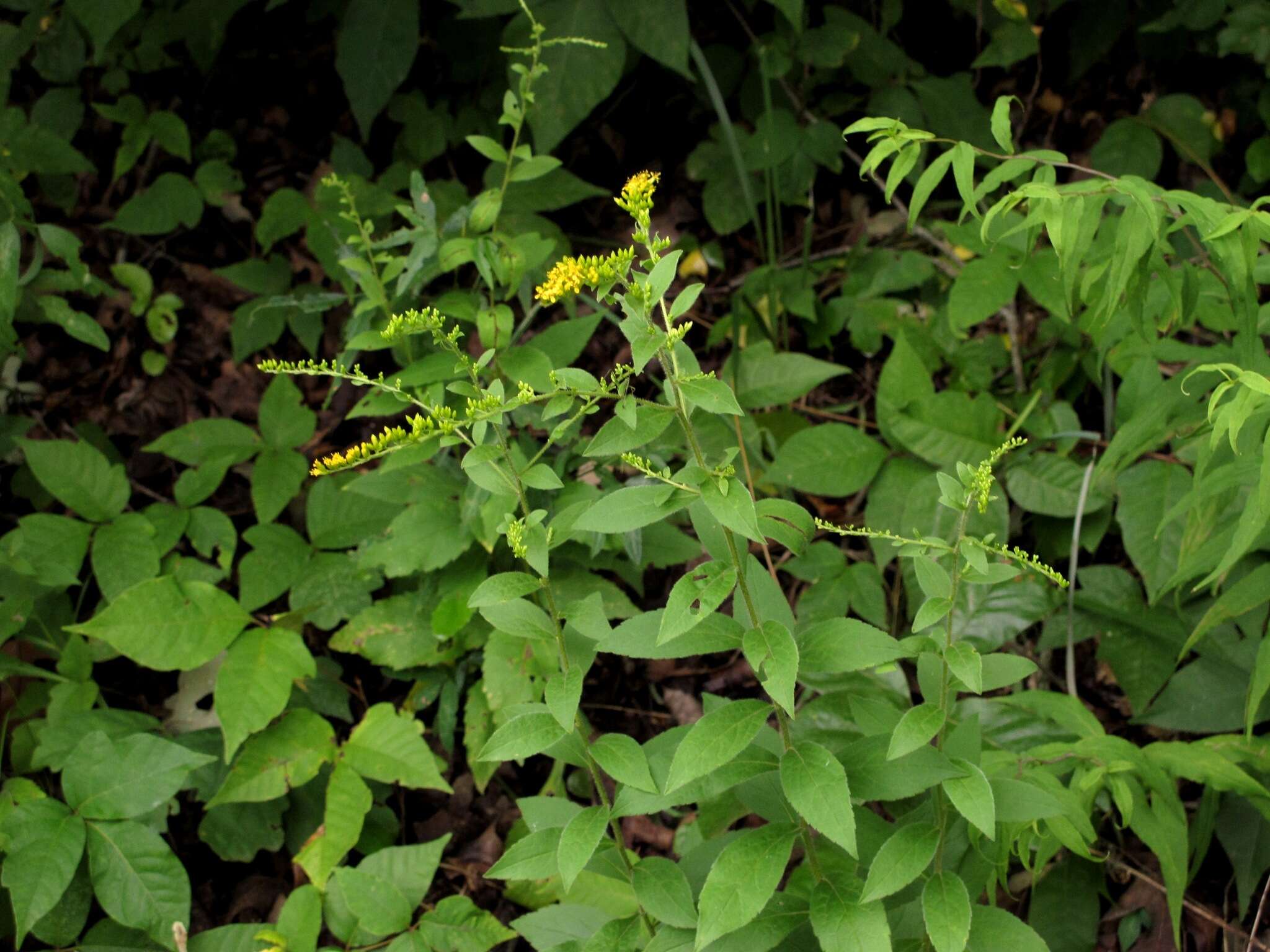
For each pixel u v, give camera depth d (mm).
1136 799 1103
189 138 1846
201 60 1806
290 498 1443
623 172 1916
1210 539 1150
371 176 1741
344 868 1187
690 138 1925
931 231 1739
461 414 1245
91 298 1756
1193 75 1839
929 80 1780
